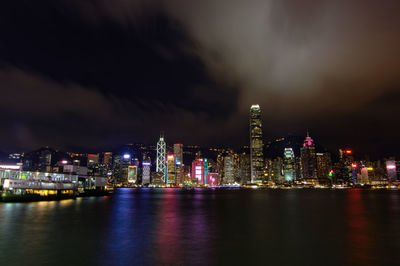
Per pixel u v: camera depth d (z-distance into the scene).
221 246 34.22
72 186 151.62
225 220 60.47
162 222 56.72
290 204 117.81
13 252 30.84
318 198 176.75
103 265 26.30
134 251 31.53
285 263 27.38
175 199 164.50
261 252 31.41
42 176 132.12
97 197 179.88
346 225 52.59
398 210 85.19
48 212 74.75
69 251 31.38
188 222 56.91
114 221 57.91
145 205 109.62
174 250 32.09
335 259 28.62
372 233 43.81
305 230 46.88
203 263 27.23
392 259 28.56
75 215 68.44
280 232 44.75
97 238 38.84
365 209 89.62
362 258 29.03
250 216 68.88
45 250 31.78
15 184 116.19
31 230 45.50
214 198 180.75
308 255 30.17
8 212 73.75
